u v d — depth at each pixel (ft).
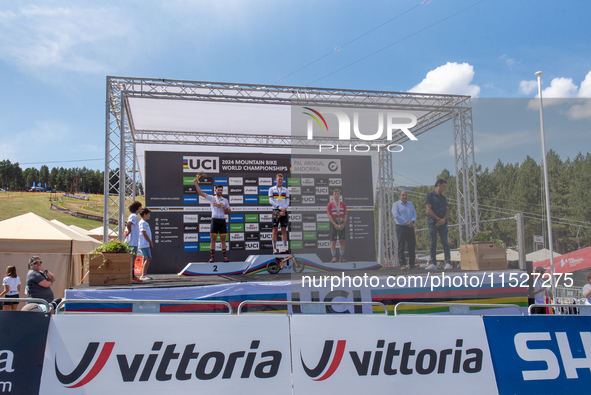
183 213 32.42
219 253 32.71
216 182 33.14
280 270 25.71
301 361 9.86
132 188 39.55
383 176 25.31
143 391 9.09
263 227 33.63
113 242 18.19
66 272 30.14
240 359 9.64
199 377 9.39
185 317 9.70
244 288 16.67
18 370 8.70
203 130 38.96
